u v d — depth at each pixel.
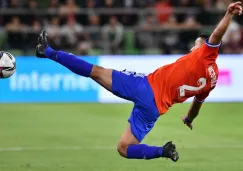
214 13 70.38
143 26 68.56
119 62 61.38
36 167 31.77
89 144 38.88
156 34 68.31
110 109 56.50
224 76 61.97
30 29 65.75
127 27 69.69
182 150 36.66
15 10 67.75
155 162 32.91
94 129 45.22
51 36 65.50
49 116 52.12
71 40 66.19
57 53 25.64
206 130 44.75
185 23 69.19
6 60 27.22
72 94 61.16
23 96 60.75
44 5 68.38
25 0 68.88
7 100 60.72
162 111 25.66
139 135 25.44
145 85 25.55
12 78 60.59
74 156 34.84
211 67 25.67
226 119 50.66
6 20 68.00
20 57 60.66
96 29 67.88
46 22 67.12
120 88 25.55
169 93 25.70
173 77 25.61
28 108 57.00
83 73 25.70
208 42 25.47
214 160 33.59
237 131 44.41
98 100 61.44
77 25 67.31
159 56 61.78
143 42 67.81
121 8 69.88
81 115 52.75
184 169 31.14
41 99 60.88
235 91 62.19
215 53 25.61
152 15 70.12
